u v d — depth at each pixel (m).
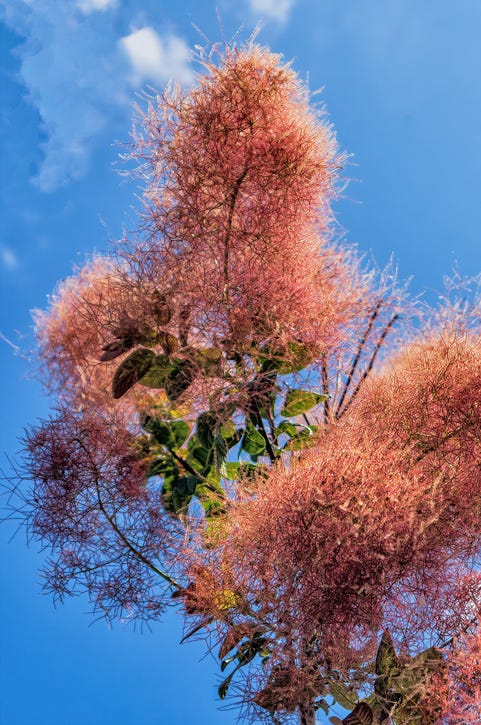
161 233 0.96
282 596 0.84
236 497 0.92
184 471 0.98
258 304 0.94
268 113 0.94
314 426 0.99
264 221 0.94
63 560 0.94
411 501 0.83
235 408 0.95
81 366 1.01
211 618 0.89
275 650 0.84
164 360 0.94
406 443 0.92
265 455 0.98
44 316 1.04
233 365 0.96
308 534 0.83
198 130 0.95
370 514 0.82
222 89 0.95
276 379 0.97
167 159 0.97
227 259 0.94
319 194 0.99
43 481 0.95
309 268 0.98
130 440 0.98
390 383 0.98
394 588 0.84
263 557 0.85
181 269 0.94
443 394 0.94
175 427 0.98
